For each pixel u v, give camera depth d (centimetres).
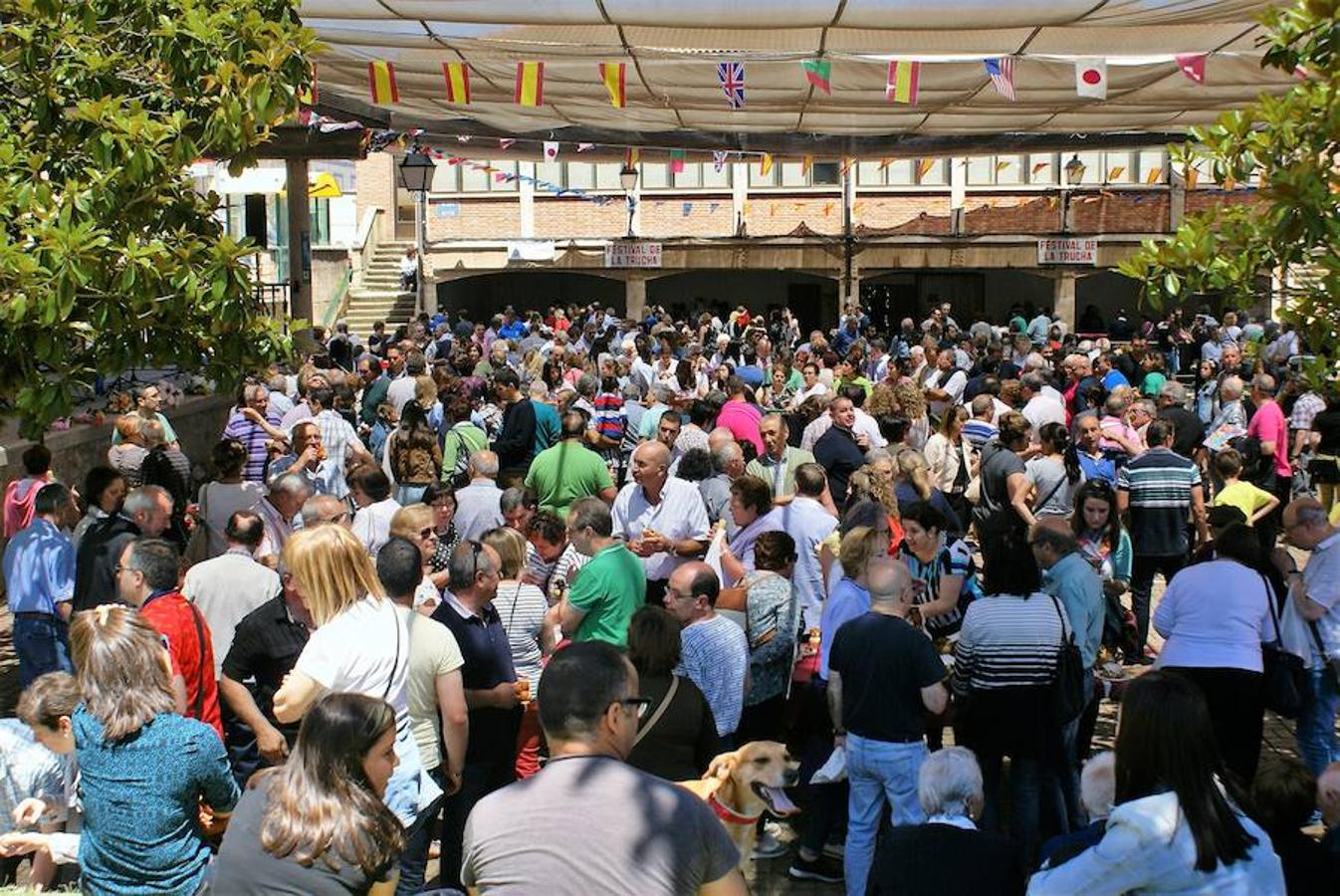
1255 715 714
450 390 1439
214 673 644
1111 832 390
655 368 1819
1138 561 1039
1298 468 1524
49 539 841
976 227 3294
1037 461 1037
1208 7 1094
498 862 329
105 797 466
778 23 1163
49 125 928
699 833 332
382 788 409
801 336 3684
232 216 3069
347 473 1025
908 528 798
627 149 2028
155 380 1683
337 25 1238
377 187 3588
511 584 755
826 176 3528
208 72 922
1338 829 512
